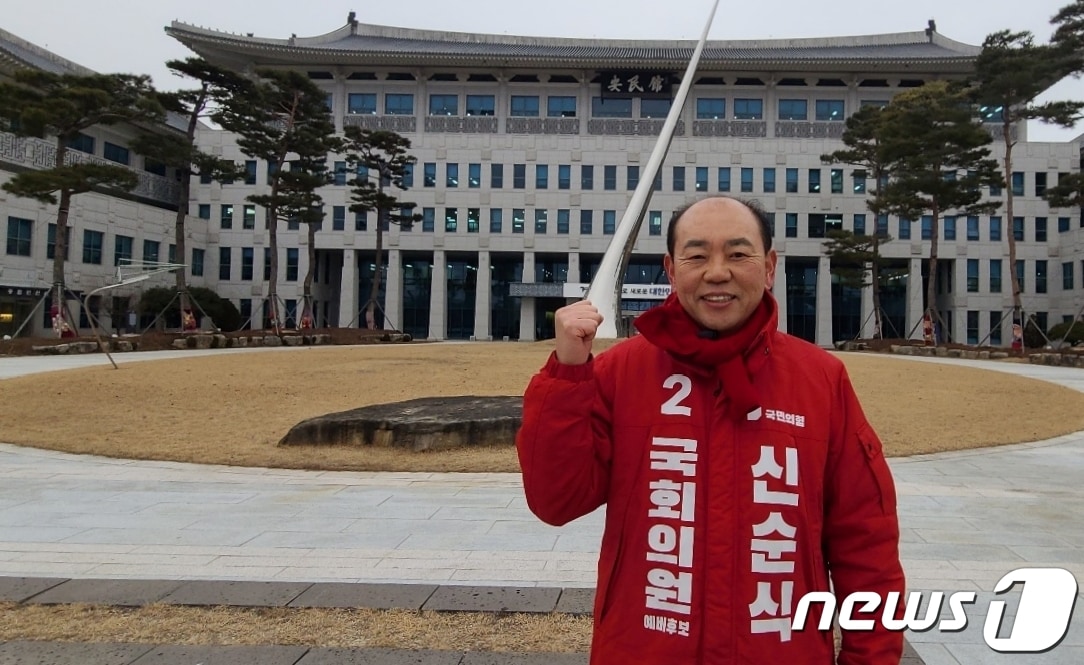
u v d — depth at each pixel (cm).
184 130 5156
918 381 1769
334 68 5134
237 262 5038
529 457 178
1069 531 585
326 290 5400
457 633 369
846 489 179
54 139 3916
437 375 1725
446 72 5156
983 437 1104
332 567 483
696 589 164
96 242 4147
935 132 3228
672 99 5144
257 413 1250
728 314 174
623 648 169
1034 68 2941
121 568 479
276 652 344
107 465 880
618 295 1978
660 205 4912
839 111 5084
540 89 5194
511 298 5281
